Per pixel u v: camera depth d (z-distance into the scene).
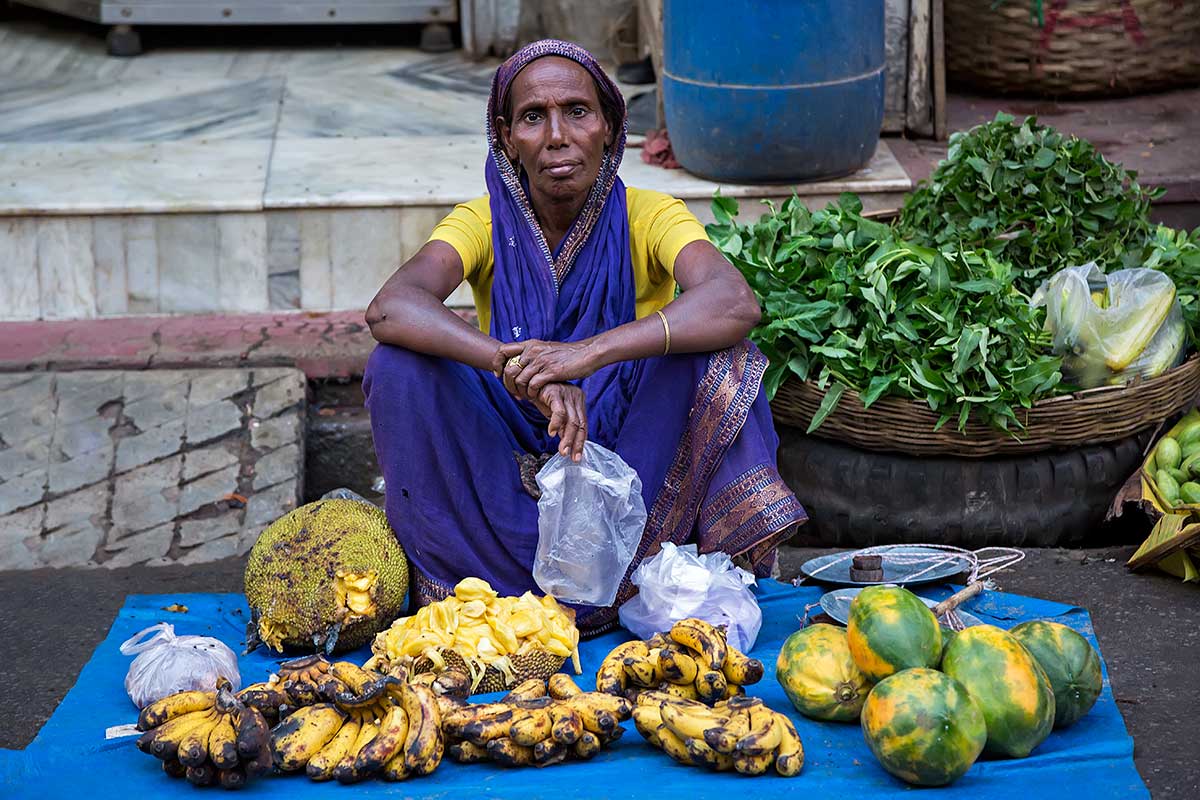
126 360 4.62
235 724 2.62
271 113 5.96
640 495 3.26
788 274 3.91
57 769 2.74
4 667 3.37
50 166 5.23
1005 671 2.64
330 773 2.68
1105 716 2.87
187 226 4.89
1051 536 3.88
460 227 3.43
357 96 6.22
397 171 5.18
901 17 5.46
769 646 3.28
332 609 3.21
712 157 4.94
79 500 4.19
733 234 4.03
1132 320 3.80
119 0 6.69
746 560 3.49
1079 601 3.52
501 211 3.43
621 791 2.60
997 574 3.71
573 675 3.14
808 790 2.59
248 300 4.98
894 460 3.86
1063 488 3.84
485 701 2.99
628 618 3.30
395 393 3.20
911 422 3.77
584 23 6.71
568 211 3.39
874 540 3.92
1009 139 4.29
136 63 6.75
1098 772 2.63
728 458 3.31
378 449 3.28
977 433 3.76
